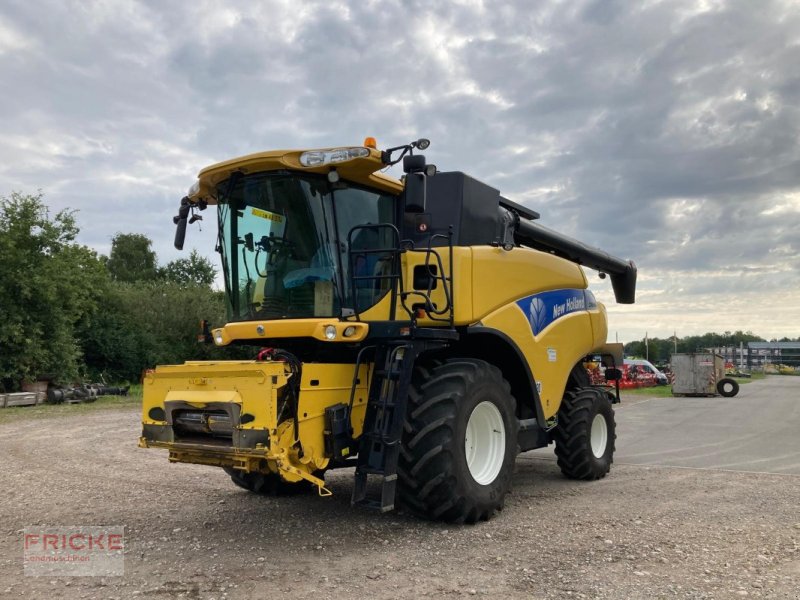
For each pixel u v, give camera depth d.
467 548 5.09
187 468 8.96
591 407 8.17
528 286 7.41
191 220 6.65
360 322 5.60
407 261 6.24
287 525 5.86
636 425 14.92
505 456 6.19
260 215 5.94
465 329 6.38
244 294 6.11
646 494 7.21
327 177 5.70
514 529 5.66
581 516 6.14
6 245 21.95
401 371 5.41
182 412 5.39
